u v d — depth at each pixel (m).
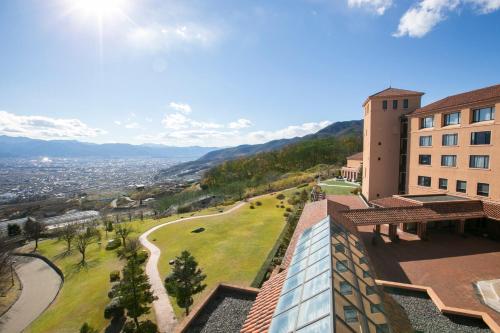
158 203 105.19
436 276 22.86
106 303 28.44
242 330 11.84
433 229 35.28
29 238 65.69
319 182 81.62
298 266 14.12
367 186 51.03
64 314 28.30
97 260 44.47
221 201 92.25
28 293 37.88
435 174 40.06
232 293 18.34
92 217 111.81
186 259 23.34
